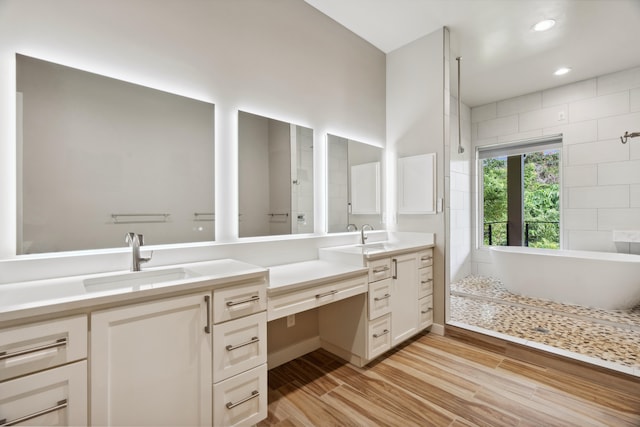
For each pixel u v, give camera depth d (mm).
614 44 2994
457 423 1625
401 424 1621
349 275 2037
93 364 1068
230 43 2010
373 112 3131
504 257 3758
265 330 1559
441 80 2836
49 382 984
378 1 2438
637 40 2924
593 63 3367
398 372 2156
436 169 2883
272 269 2100
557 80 3805
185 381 1280
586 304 3191
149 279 1550
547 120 4074
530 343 2389
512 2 2414
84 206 1494
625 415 1679
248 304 1479
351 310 2277
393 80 3236
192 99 1844
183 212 1815
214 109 1938
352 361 2297
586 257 3484
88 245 1504
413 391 1923
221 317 1385
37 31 1370
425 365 2256
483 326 2812
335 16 2650
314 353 2467
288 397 1871
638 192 3416
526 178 4586
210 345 1352
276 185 2287
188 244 1834
